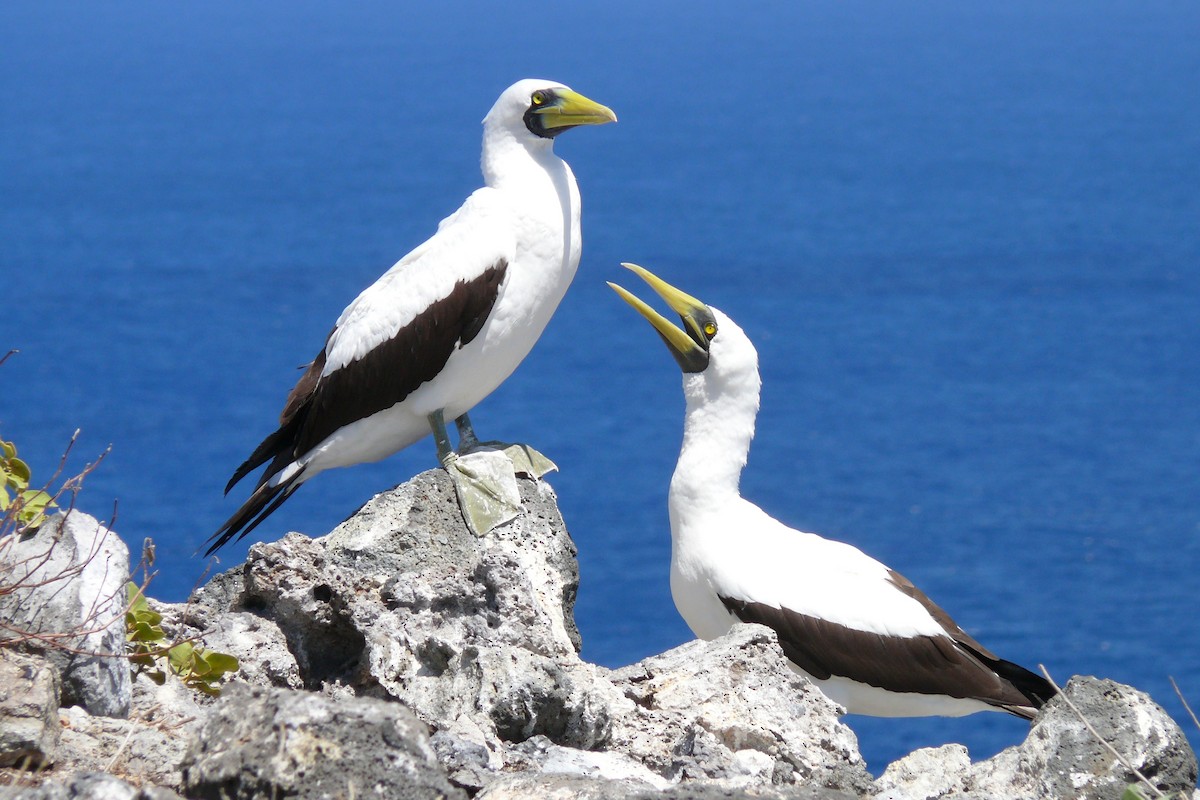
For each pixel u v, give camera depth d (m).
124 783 6.66
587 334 120.12
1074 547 69.06
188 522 64.56
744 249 171.75
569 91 12.06
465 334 11.66
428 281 11.61
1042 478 82.56
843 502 78.81
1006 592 62.28
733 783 8.48
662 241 177.62
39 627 8.13
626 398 97.50
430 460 76.06
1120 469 84.56
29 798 6.58
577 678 9.45
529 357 110.75
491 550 9.84
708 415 12.88
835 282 151.12
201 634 9.54
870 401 103.31
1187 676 51.75
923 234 184.75
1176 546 68.81
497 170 12.09
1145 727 9.63
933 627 12.41
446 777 7.57
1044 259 164.25
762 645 9.92
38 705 7.54
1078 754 9.59
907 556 69.06
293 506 68.62
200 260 157.88
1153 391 105.06
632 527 68.75
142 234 177.75
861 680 12.36
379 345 11.64
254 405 90.44
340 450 12.07
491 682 8.83
